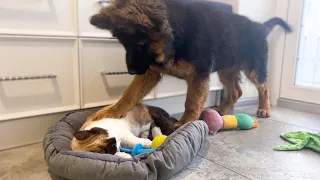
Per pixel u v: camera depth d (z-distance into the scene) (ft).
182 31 3.87
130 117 4.01
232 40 4.86
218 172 3.24
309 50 6.68
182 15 3.93
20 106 3.91
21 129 4.01
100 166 2.71
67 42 4.22
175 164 2.97
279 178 3.13
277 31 6.86
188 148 3.22
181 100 6.01
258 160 3.61
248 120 4.86
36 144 4.13
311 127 5.15
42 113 4.09
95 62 4.57
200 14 4.27
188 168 3.34
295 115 6.08
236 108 6.61
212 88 6.29
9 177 3.08
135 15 3.13
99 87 4.70
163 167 2.85
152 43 3.43
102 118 3.84
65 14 4.14
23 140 4.05
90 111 4.41
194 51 4.09
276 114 6.15
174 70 4.15
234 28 4.94
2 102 3.75
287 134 4.50
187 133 3.38
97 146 3.16
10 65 3.74
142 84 4.26
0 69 3.67
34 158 3.62
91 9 4.36
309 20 6.58
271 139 4.43
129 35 3.29
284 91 6.98
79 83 4.42
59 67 4.20
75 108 4.45
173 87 5.66
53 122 4.31
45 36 3.94
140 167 2.74
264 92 5.86
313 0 6.46
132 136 3.65
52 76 4.09
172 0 4.00
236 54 5.07
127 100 4.09
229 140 4.34
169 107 5.82
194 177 3.11
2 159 3.57
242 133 4.71
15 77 3.71
